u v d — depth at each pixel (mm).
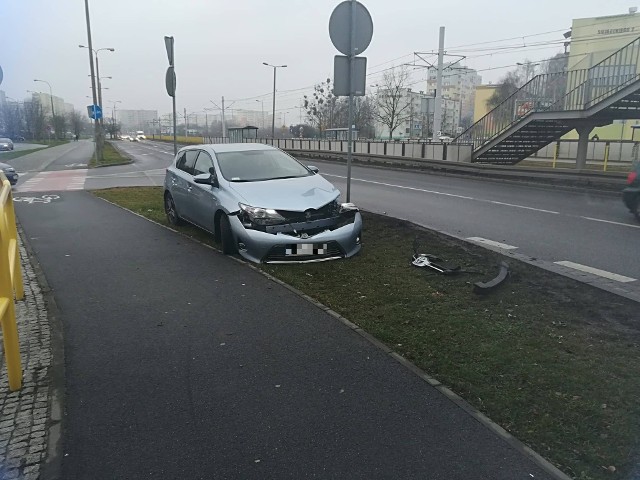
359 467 2811
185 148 10031
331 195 7320
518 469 2770
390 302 5359
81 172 25594
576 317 4828
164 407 3432
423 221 10320
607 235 8734
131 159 36062
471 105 92875
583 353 4098
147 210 11898
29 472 2801
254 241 6773
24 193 16094
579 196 13969
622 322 4688
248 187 7387
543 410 3312
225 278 6273
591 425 3139
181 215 9453
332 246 6906
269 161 8406
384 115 65562
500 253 7082
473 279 6070
